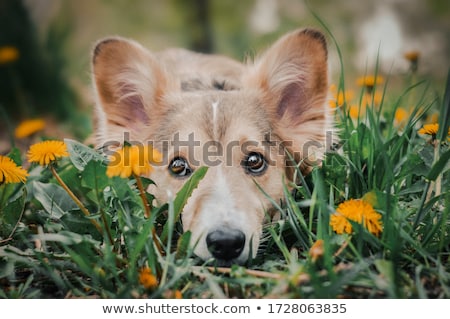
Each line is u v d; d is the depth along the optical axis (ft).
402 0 9.93
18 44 6.81
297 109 3.12
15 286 2.42
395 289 2.16
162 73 3.16
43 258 2.44
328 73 3.05
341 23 9.70
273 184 2.86
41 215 2.67
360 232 2.31
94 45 3.09
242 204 2.65
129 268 2.33
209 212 2.60
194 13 8.52
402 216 2.42
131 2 9.18
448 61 9.11
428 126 2.70
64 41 7.20
